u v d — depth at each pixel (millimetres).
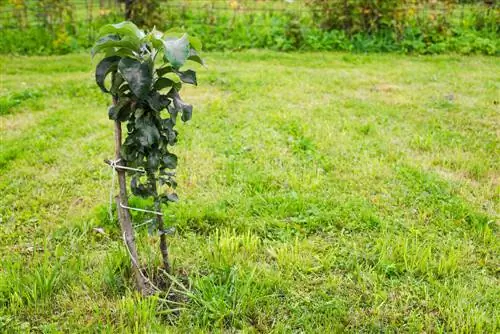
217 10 12461
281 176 5137
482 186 5055
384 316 3242
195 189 4879
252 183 5008
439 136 6312
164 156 3170
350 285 3539
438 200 4676
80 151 5832
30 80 8984
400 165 5422
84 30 11953
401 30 11516
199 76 9078
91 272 3639
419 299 3395
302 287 3525
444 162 5559
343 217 4383
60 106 7566
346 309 3307
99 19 12320
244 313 3229
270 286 3480
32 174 5289
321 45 11508
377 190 4883
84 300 3352
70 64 10188
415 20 11695
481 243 4066
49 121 6812
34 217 4469
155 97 2947
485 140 6227
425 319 3197
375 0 11359
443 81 8969
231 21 12211
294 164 5461
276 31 11781
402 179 5078
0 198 4805
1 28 11742
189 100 7734
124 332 3012
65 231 4227
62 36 11312
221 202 4566
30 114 7176
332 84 8719
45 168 5426
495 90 8375
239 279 3488
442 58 10781
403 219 4367
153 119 3045
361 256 3850
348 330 3109
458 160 5578
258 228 4207
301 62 10453
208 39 11688
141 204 4457
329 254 3844
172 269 3621
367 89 8484
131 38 2809
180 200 4660
